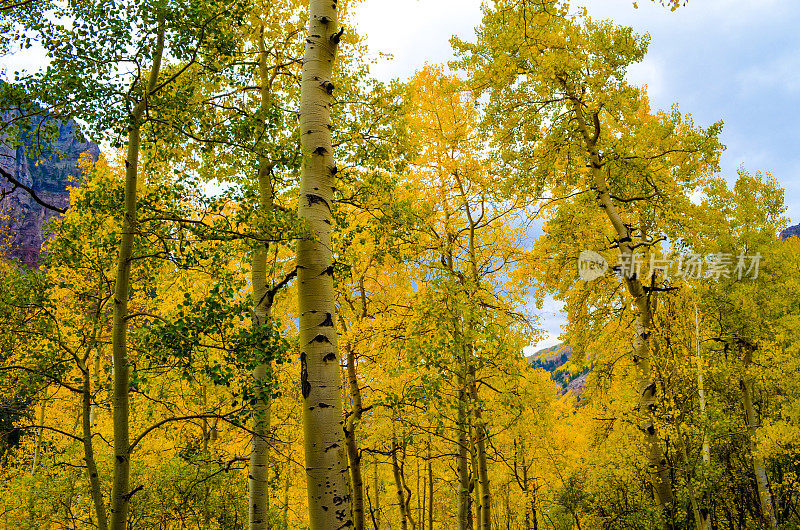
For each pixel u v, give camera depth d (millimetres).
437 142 8844
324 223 3373
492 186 8969
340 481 2836
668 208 8898
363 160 5812
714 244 9289
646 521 7844
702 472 7172
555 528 12203
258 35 5926
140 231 3859
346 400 6902
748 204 12781
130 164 3910
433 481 14055
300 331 3137
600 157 9281
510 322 7992
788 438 9000
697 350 7703
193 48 3771
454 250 8828
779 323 10844
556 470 12336
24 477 7320
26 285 3852
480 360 7082
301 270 3229
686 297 8266
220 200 3906
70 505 7258
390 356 6867
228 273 4141
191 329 3586
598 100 8680
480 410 7785
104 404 4262
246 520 7184
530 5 5598
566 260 9383
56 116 3318
